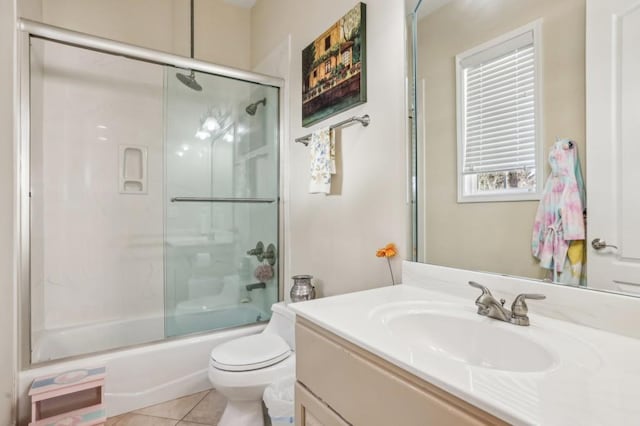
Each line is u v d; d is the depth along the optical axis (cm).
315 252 189
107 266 223
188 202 236
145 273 235
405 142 130
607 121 77
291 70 216
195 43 260
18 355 154
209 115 240
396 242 134
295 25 212
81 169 216
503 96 99
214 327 219
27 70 167
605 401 47
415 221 128
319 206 185
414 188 128
